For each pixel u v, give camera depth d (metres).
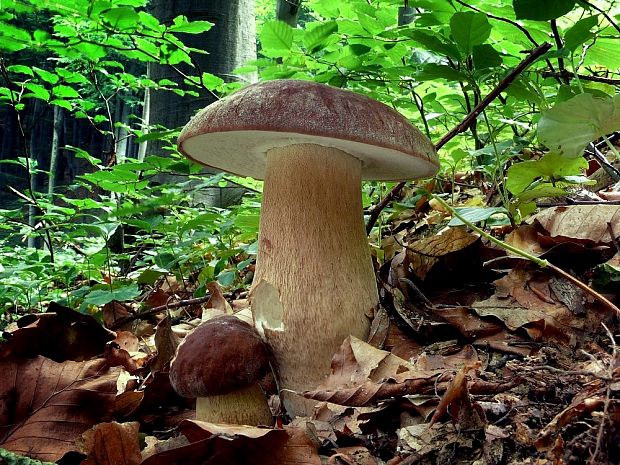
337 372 0.28
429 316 0.34
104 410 0.28
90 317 0.39
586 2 0.33
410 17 0.56
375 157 0.33
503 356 0.30
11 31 0.48
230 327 0.28
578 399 0.22
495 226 0.45
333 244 0.30
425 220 0.52
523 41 0.41
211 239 0.61
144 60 0.56
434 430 0.23
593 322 0.30
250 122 0.27
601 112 0.25
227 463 0.23
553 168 0.34
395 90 0.52
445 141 0.40
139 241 0.72
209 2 0.77
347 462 0.23
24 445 0.26
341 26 0.46
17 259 0.70
